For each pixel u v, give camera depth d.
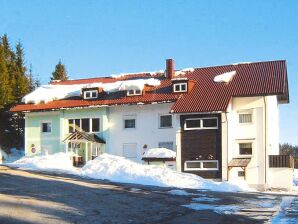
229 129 39.62
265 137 39.19
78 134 45.00
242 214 16.48
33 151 49.44
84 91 47.75
